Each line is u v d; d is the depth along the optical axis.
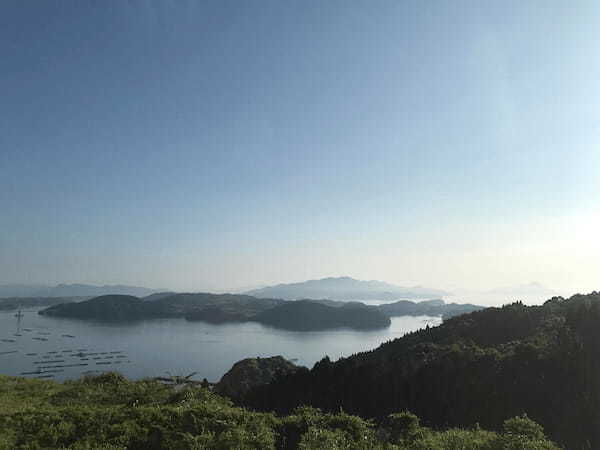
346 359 89.81
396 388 65.94
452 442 14.41
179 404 17.17
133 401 19.05
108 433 13.45
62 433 13.26
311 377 76.31
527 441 13.92
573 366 51.66
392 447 14.19
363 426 15.17
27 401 19.34
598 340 56.09
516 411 48.78
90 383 22.64
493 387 55.81
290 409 67.94
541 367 55.47
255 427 14.22
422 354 77.69
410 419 15.83
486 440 14.39
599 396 44.66
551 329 75.56
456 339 86.38
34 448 12.44
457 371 64.25
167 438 13.32
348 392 67.81
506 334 84.56
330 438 13.75
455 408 55.56
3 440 12.71
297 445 14.10
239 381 89.56
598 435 39.66
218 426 14.16
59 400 19.66
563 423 43.03
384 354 89.19
